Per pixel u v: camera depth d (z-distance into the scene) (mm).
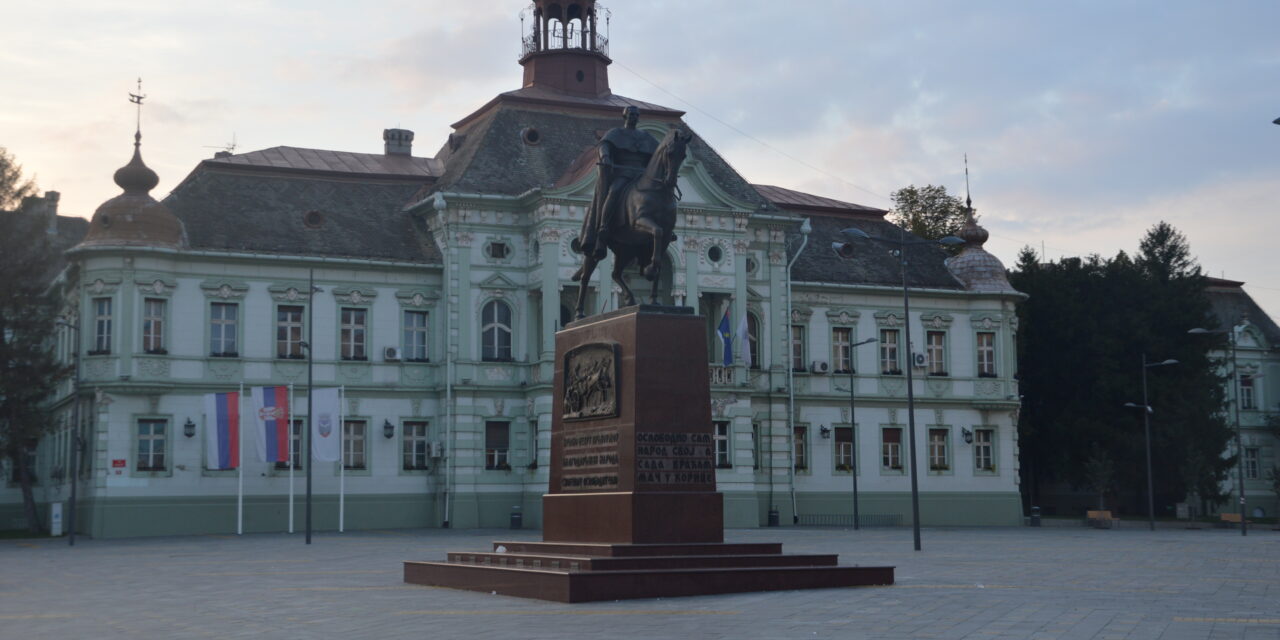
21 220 60688
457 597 23750
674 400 23766
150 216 58750
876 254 75062
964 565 33156
